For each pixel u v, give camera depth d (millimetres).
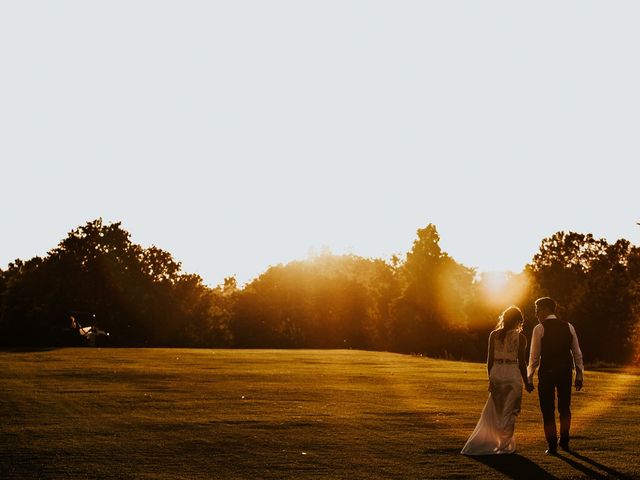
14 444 12812
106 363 34188
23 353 43625
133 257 88562
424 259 73250
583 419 16422
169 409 17516
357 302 95938
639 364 55375
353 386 23750
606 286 61188
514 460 11656
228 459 11602
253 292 99562
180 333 88438
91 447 12555
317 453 12109
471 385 24641
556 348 12562
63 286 85062
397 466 11133
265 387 23062
